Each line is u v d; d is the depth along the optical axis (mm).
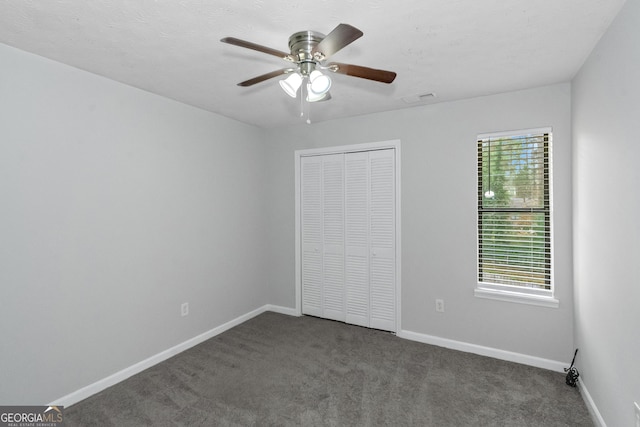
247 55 2033
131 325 2541
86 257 2260
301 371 2578
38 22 1646
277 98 2852
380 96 2799
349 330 3389
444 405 2137
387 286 3322
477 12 1575
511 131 2695
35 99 2002
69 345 2162
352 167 3482
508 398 2205
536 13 1585
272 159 3982
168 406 2139
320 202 3703
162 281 2785
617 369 1640
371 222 3391
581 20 1645
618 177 1602
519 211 2732
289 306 3930
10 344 1898
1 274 1862
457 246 2939
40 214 2023
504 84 2535
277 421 1990
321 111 3240
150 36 1797
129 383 2416
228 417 2025
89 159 2279
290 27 1699
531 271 2689
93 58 2064
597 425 1903
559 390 2291
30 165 1980
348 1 1478
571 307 2504
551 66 2207
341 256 3590
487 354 2812
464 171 2896
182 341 2957
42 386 2031
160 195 2770
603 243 1814
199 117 3131
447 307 2990
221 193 3385
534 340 2637
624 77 1517
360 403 2166
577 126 2305
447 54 2029
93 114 2301
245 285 3713
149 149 2678
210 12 1562
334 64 1603
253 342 3117
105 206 2375
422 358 2777
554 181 2547
